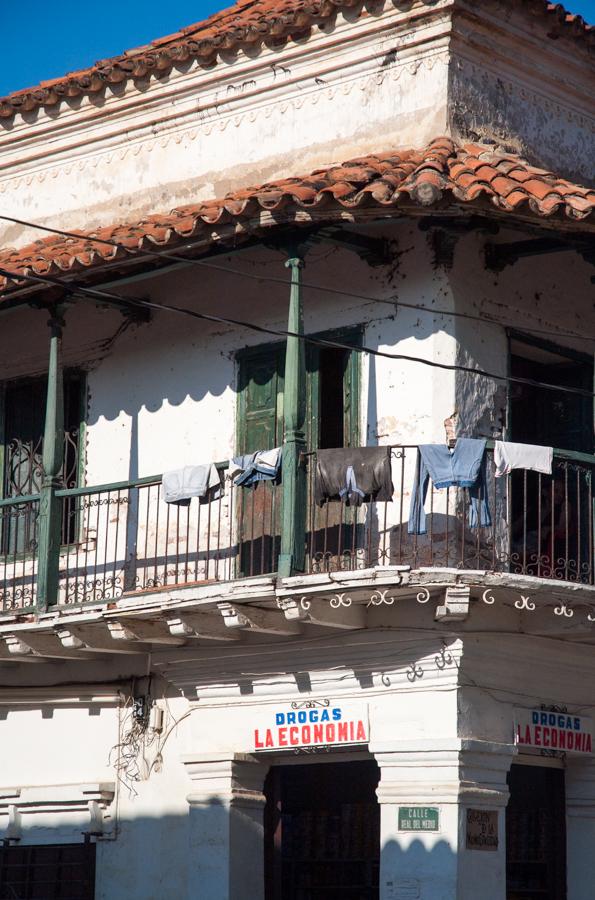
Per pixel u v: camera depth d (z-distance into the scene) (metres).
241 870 18.83
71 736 20.58
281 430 19.70
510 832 19.27
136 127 22.78
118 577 20.06
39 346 22.05
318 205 17.41
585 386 20.09
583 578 19.31
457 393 18.38
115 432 21.19
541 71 20.86
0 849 20.83
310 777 19.80
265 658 18.80
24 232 23.83
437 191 16.97
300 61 21.19
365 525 18.64
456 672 17.47
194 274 20.77
